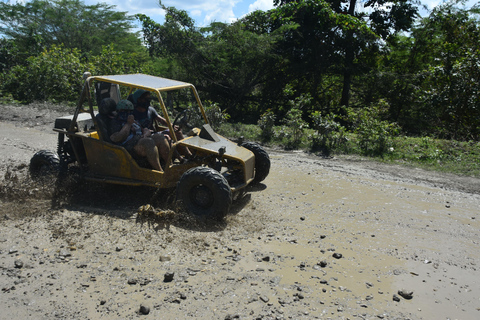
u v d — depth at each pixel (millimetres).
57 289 3410
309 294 3541
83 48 33625
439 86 15625
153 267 3842
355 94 23344
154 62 20859
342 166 8789
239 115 20094
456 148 10367
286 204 6051
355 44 19891
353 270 4062
